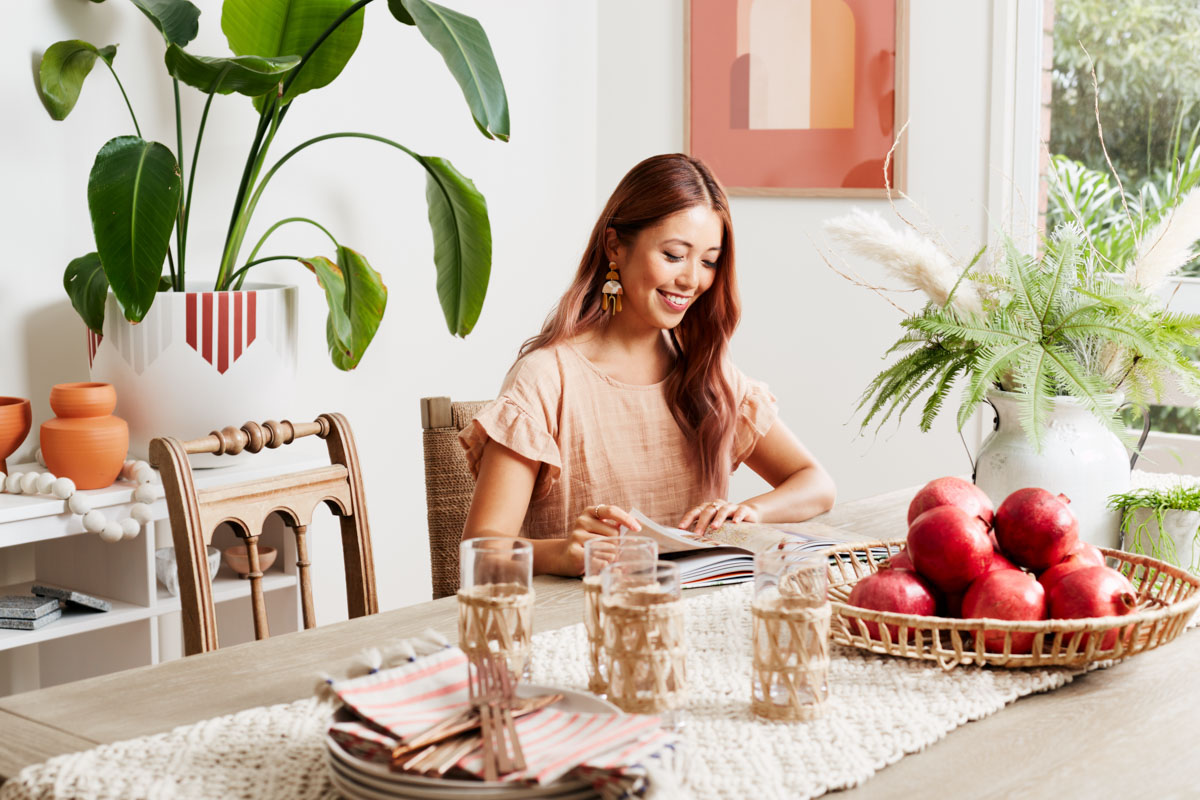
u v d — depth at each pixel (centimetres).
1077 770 91
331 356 276
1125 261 268
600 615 101
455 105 331
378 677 93
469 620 98
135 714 104
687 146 353
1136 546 146
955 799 86
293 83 253
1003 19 303
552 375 185
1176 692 108
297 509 168
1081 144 304
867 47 323
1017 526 116
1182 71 289
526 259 356
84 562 240
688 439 194
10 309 245
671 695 95
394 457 324
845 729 97
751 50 340
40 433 223
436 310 332
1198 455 290
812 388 340
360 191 310
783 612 98
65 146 252
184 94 271
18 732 100
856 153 328
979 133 310
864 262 327
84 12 252
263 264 289
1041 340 148
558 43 357
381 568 323
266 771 90
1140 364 150
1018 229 305
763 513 183
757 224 345
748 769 89
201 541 155
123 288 213
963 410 140
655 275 179
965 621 107
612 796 79
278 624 256
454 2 326
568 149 364
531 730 86
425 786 79
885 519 185
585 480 187
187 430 236
